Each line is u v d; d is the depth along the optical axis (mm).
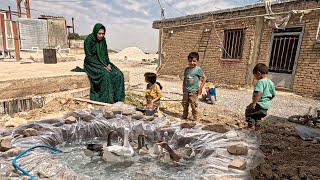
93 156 3283
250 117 4641
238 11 12547
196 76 5363
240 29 12664
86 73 6602
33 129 3484
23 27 18953
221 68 13750
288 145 3793
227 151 3125
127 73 8945
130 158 3262
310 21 10062
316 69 9984
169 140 3912
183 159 3197
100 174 2836
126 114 4707
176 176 2805
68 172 2512
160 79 15977
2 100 4895
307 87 10328
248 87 12344
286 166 2889
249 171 2607
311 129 4797
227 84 13430
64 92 6246
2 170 2414
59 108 5449
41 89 5660
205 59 14602
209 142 3496
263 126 5117
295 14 10492
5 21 15078
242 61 12664
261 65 4422
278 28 11070
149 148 3674
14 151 2785
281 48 11234
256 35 12008
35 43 19797
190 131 3928
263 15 11375
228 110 7203
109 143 3490
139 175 2689
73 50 37344
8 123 3922
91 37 6480
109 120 4281
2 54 15508
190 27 15227
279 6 10930
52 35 28391
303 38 10344
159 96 5406
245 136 3744
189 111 6582
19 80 5172
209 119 5773
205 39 14477
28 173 2381
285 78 11172
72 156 3301
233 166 2648
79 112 4629
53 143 3543
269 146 3637
